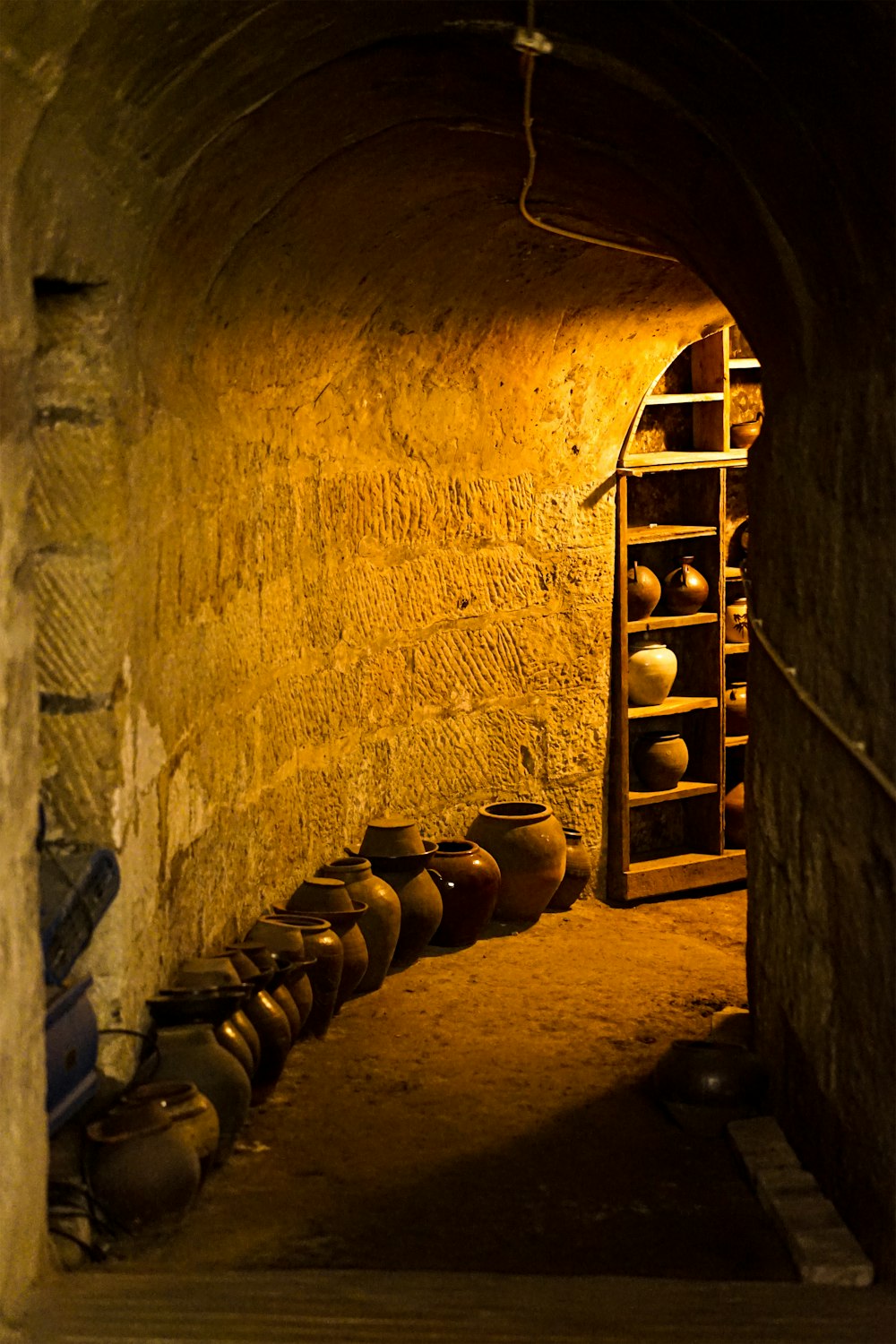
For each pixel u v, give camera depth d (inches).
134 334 126.3
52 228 98.0
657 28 112.8
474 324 210.8
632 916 239.6
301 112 133.6
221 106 117.8
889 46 83.2
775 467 141.3
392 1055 172.2
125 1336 84.4
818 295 116.5
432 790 226.7
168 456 140.1
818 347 121.1
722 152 124.0
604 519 245.0
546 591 239.3
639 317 228.5
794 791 135.5
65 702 118.5
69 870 111.3
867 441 107.0
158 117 108.9
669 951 218.8
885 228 95.2
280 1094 158.7
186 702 147.9
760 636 146.9
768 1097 149.6
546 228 177.8
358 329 190.5
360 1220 126.3
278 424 179.9
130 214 115.3
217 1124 121.0
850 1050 114.9
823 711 121.0
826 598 120.5
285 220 152.4
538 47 122.3
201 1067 128.6
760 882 154.2
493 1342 86.2
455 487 223.0
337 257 171.6
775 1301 98.4
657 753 249.3
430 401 214.1
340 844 205.6
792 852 136.6
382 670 213.3
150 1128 113.1
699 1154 143.8
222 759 162.9
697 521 258.2
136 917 127.0
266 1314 90.3
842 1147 118.5
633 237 186.7
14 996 88.2
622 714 247.0
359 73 134.0
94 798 119.2
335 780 203.0
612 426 242.2
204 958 141.2
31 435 93.3
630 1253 120.9
